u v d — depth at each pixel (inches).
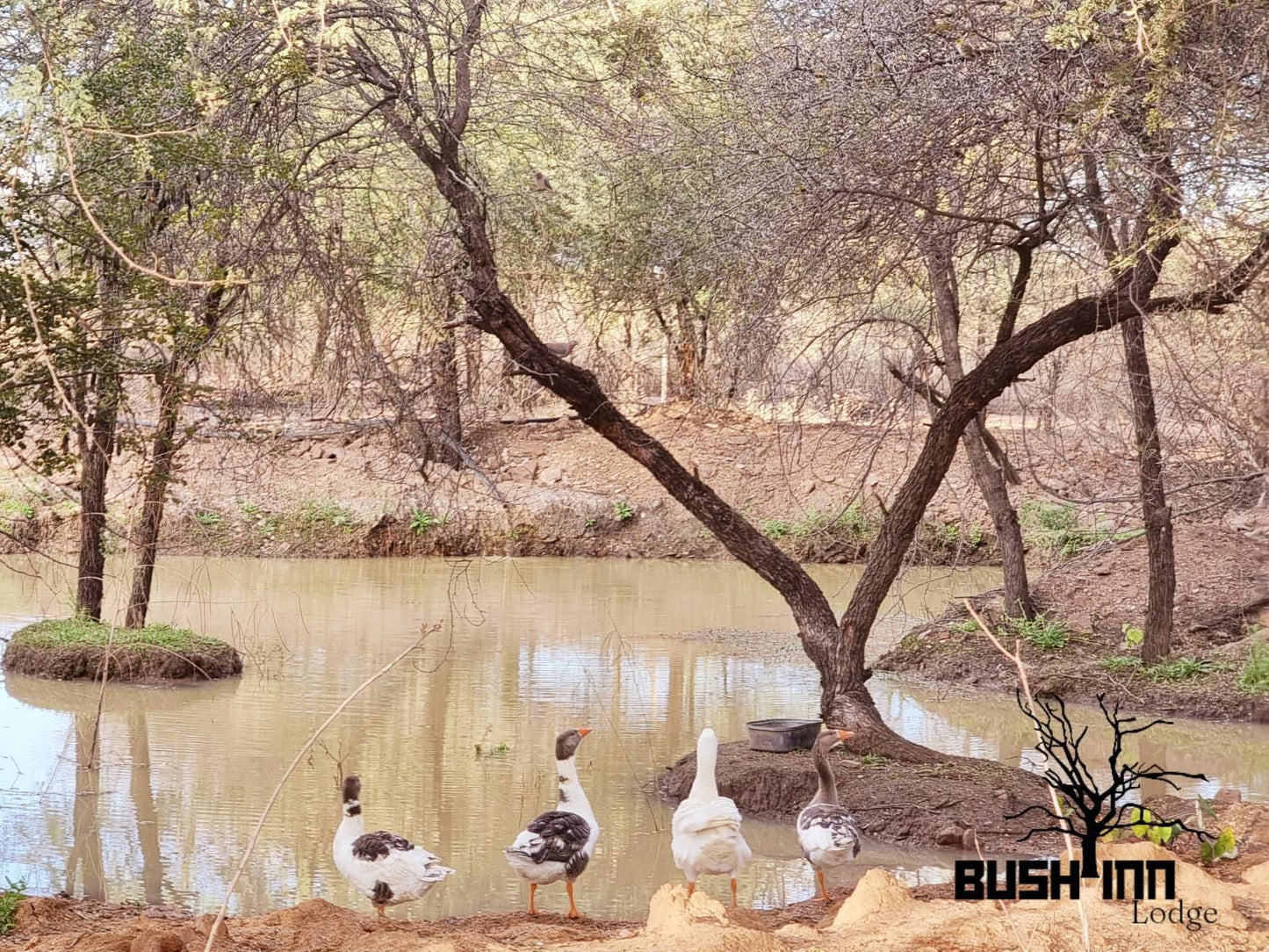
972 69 418.0
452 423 617.0
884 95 432.1
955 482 1285.7
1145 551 882.1
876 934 245.0
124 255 255.6
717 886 377.7
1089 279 564.1
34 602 970.1
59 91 354.3
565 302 1090.1
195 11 458.3
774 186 453.4
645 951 230.8
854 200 452.1
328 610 965.8
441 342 546.6
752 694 689.0
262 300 519.2
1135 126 399.9
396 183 660.7
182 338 443.8
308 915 286.8
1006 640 789.9
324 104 574.6
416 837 425.4
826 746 358.6
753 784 468.4
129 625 757.9
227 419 569.3
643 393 1596.9
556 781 502.0
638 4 601.3
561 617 961.5
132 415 530.0
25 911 294.4
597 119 623.2
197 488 1301.7
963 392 510.9
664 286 702.5
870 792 454.9
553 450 1467.8
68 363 402.9
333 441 1364.4
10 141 374.3
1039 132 418.9
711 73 616.7
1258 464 441.7
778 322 476.4
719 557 1350.9
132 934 266.1
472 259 506.9
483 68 557.0
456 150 511.2
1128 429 767.7
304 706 644.1
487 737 579.8
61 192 391.5
